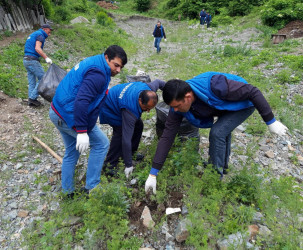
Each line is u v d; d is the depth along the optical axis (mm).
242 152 3678
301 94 5859
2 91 5664
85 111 2254
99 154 2734
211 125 2715
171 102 2193
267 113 2244
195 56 10812
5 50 7953
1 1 10242
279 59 8172
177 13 28875
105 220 2260
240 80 2387
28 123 4703
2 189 3164
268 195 2412
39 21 12188
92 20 20156
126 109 2859
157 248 2293
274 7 15820
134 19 25812
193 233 2139
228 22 21406
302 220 2301
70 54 9711
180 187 2855
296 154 3852
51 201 2914
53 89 4012
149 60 10523
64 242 2252
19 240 2457
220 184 2639
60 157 3711
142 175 2893
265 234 2217
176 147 3305
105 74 2381
